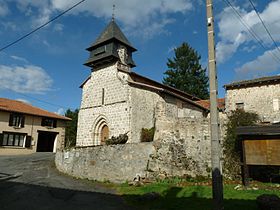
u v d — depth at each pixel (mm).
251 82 23594
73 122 47531
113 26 24141
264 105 22938
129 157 14258
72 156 16766
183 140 15133
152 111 21516
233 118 15367
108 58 22969
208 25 6867
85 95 24594
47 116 31062
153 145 14516
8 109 28078
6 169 17297
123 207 9555
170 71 44125
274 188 11516
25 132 29266
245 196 9984
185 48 44812
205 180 13727
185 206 9148
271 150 12188
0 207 9367
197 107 26078
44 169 17844
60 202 10102
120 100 21312
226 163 14297
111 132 21234
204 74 43719
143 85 21141
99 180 14672
